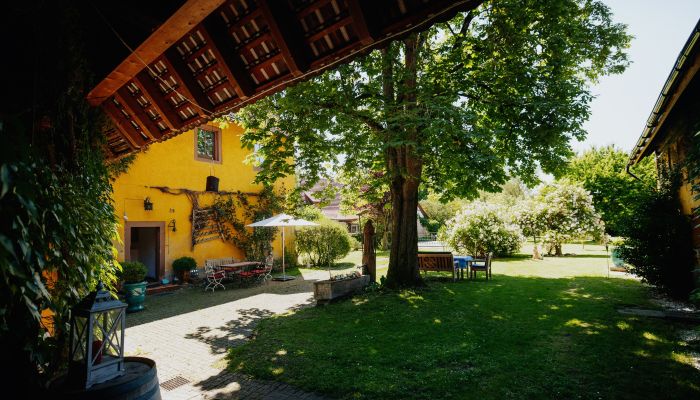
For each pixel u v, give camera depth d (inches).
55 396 92.6
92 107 160.7
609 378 173.8
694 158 222.1
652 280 340.5
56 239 101.6
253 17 119.8
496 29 335.9
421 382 178.1
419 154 323.0
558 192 780.0
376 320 296.4
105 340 102.8
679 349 205.9
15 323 91.0
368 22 99.5
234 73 135.0
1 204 70.6
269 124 366.3
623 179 895.7
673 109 289.6
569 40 357.1
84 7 138.3
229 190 601.3
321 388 177.3
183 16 107.9
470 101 390.0
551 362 196.4
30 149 93.0
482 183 374.0
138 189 485.1
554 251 811.4
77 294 122.1
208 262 529.7
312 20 112.3
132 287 364.5
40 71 123.3
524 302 343.3
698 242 307.7
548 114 338.3
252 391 178.9
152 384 106.3
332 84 339.9
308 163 388.8
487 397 161.5
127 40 144.5
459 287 429.1
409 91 332.2
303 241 728.3
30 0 117.7
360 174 518.9
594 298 349.4
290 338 258.7
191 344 258.4
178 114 171.8
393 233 438.0
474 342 235.0
